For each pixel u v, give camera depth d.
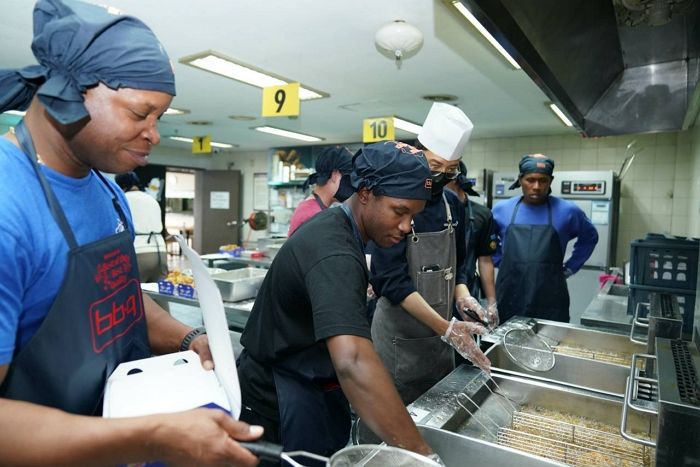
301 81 3.57
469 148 6.34
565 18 1.10
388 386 0.81
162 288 2.90
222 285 2.70
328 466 0.61
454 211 1.74
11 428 0.55
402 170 0.96
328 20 2.42
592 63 1.43
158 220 3.88
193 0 2.20
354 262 0.91
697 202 3.82
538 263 2.37
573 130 5.45
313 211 2.45
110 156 0.67
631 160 4.90
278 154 7.87
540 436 1.14
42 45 0.62
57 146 0.69
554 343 1.79
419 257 1.55
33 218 0.64
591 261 4.46
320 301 0.86
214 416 0.59
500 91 3.76
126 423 0.57
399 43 2.38
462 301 1.78
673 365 0.98
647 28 1.36
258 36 2.64
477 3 0.83
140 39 0.64
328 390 1.09
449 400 1.16
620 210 5.29
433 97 4.02
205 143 6.43
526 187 2.41
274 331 1.04
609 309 2.29
